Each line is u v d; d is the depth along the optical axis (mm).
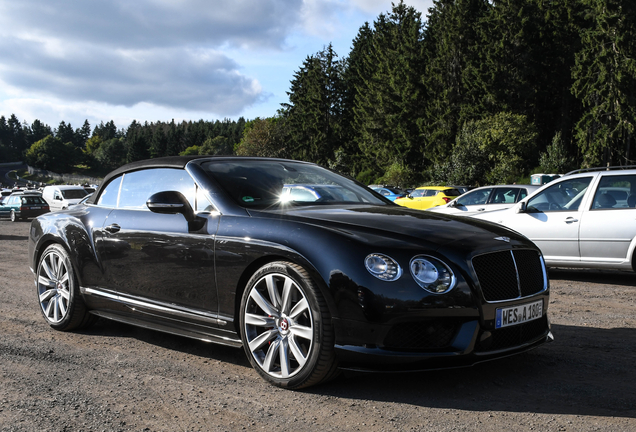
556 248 7094
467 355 2775
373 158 63531
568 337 4109
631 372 3242
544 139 54812
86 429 2475
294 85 77250
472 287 2797
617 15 39438
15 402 2816
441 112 54594
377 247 2812
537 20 50188
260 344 3090
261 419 2576
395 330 2732
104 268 4051
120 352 3773
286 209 3389
